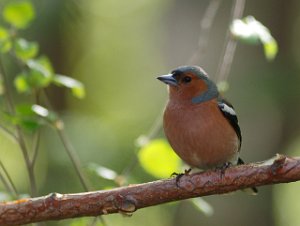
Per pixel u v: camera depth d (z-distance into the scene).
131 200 7.00
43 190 13.33
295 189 17.34
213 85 8.87
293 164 6.97
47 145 13.58
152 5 19.25
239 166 7.13
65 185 13.28
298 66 15.30
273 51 9.31
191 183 7.09
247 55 15.12
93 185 11.70
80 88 9.32
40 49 15.64
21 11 9.42
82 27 16.23
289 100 14.66
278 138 15.26
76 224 9.16
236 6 9.55
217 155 8.61
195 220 15.12
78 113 15.41
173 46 15.86
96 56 18.05
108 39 18.84
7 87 9.57
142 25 19.28
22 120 8.73
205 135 8.46
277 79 14.75
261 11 15.63
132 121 16.59
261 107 14.88
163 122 8.87
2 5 13.11
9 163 14.91
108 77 18.55
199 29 15.56
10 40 9.23
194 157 8.72
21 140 9.07
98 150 13.75
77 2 15.24
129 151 14.03
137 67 18.89
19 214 6.89
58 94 16.28
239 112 14.92
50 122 9.07
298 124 15.02
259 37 9.12
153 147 9.30
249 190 8.59
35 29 14.60
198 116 8.49
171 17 15.96
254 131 15.17
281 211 16.20
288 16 15.58
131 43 19.06
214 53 15.24
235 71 15.06
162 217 15.13
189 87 8.70
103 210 7.00
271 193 15.25
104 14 18.52
